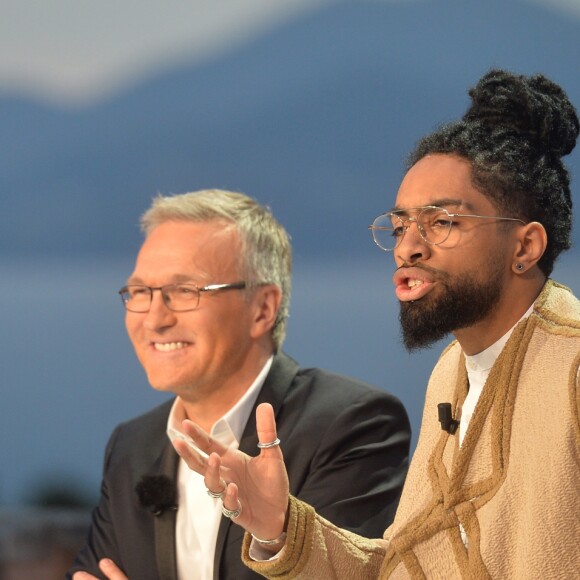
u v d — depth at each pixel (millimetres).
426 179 5117
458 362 5770
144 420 8328
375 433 7684
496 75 5359
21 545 11766
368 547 5758
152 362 7621
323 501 7316
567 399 4676
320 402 7785
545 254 5152
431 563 5102
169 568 7496
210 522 7480
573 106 5375
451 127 5270
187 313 7527
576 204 15680
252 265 7770
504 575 4730
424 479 5496
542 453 4688
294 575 5430
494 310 5098
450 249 4996
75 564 8117
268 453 5457
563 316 5035
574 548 4547
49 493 20672
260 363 7898
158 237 7762
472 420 5090
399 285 5141
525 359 5000
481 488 4938
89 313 23297
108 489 8102
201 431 5348
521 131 5184
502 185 5039
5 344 22781
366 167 23000
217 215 7816
